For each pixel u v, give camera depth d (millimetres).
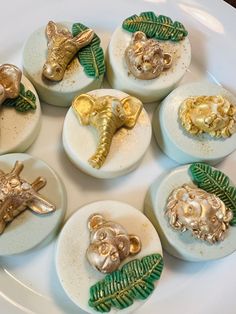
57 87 161
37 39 164
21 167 148
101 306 138
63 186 155
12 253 144
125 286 139
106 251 137
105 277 142
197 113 158
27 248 145
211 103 156
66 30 162
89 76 163
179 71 167
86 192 166
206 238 149
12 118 155
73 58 164
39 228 146
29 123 156
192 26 176
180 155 165
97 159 150
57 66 156
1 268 155
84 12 175
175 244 154
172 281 161
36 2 171
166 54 165
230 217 149
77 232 148
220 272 162
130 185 169
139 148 158
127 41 167
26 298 152
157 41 168
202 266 163
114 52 166
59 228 153
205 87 169
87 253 142
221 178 157
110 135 151
